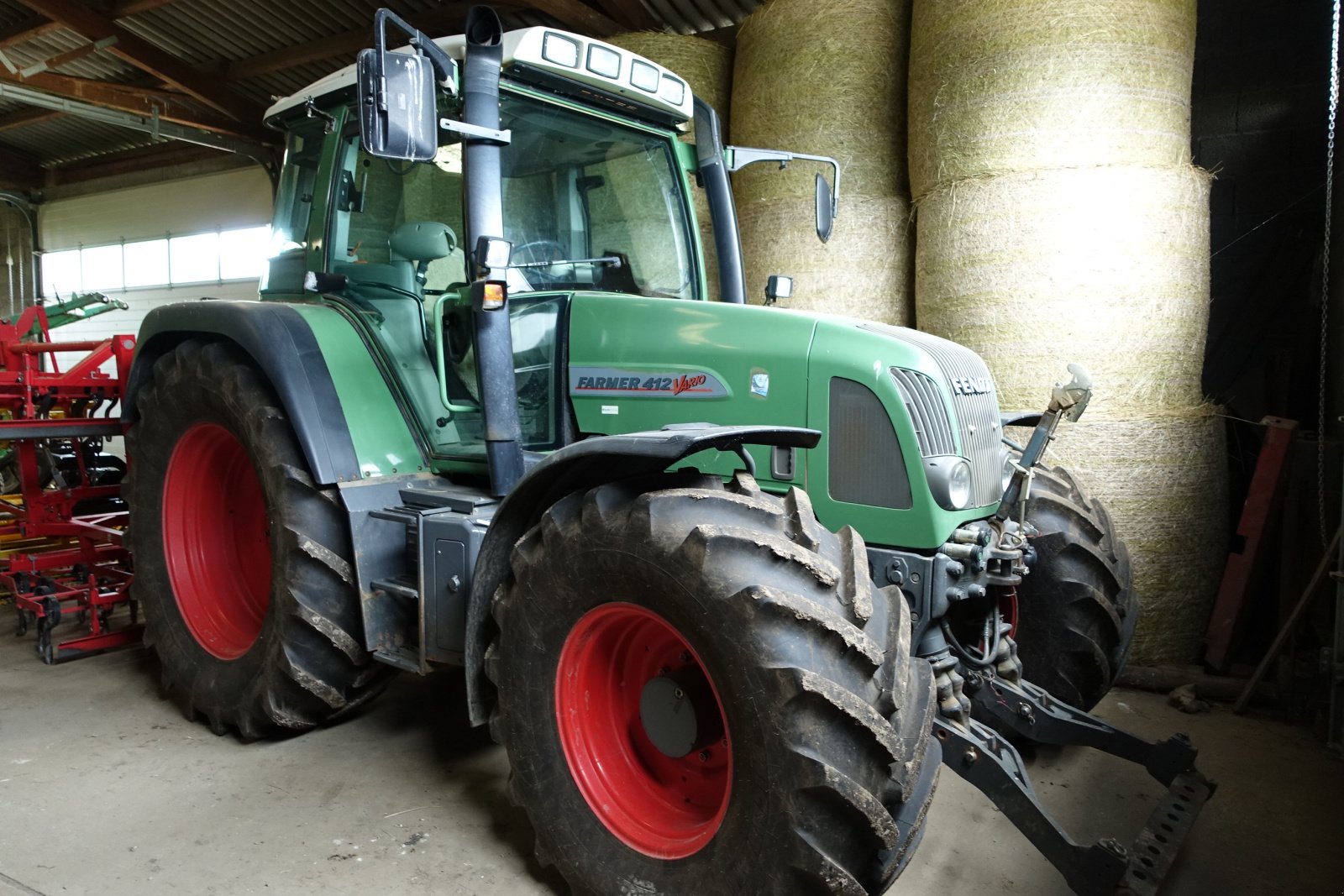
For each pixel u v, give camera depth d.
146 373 3.26
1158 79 3.25
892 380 2.12
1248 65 4.40
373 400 2.76
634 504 1.83
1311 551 3.43
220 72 8.55
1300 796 2.58
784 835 1.60
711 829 1.78
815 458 2.22
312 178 3.15
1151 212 3.26
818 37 3.96
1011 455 2.98
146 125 9.19
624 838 1.91
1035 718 2.47
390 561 2.62
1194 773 2.34
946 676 2.18
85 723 3.00
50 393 4.21
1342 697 2.83
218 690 2.83
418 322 2.79
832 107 3.95
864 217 3.97
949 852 2.27
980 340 3.45
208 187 10.98
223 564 3.15
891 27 3.95
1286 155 4.35
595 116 2.71
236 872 2.12
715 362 2.33
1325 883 2.14
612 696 2.06
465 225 2.33
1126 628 2.77
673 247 2.97
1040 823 1.97
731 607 1.65
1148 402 3.34
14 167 12.57
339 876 2.11
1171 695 3.28
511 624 2.05
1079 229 3.25
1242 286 4.45
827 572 1.67
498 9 6.44
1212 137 4.50
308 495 2.61
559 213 2.69
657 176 2.94
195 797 2.48
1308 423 4.14
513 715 2.05
